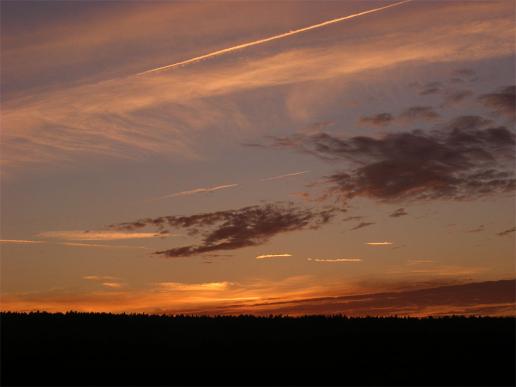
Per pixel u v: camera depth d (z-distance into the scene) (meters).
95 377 46.78
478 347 53.97
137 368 49.38
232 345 57.59
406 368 48.59
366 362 50.62
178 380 46.00
